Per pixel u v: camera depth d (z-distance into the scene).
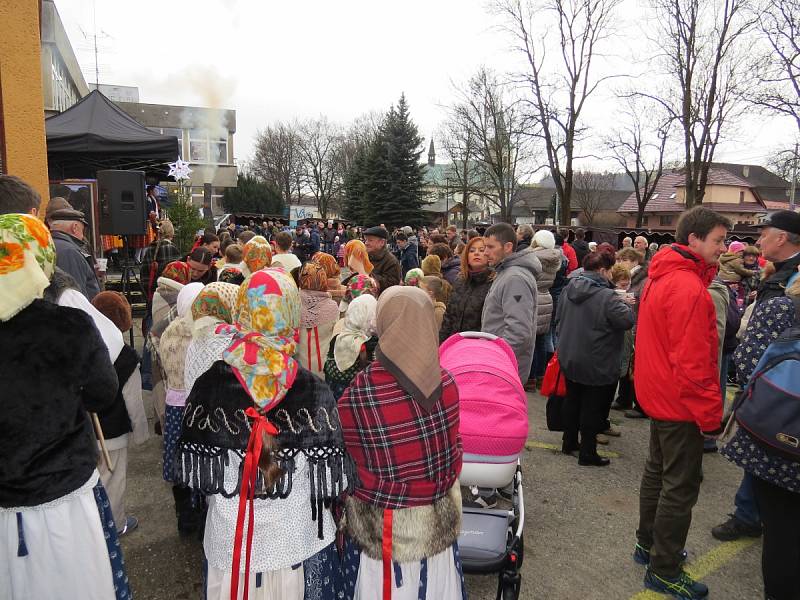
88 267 4.34
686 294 2.76
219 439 1.82
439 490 1.94
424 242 19.86
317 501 1.85
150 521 3.74
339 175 65.50
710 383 2.74
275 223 31.38
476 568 2.62
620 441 5.34
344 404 1.92
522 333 3.96
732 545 3.63
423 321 1.89
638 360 3.06
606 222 53.03
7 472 1.88
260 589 1.90
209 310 2.67
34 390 1.91
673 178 48.19
